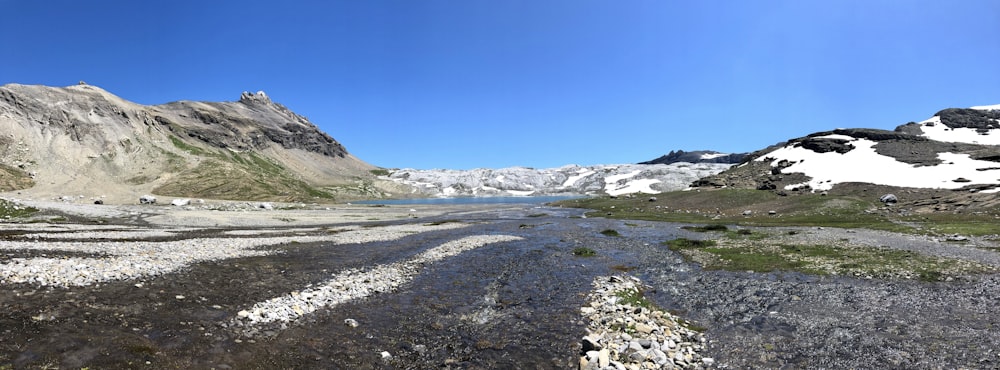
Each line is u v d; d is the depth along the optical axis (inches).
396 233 2278.5
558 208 5438.0
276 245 1654.8
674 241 1863.9
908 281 998.4
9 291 740.7
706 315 789.2
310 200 7770.7
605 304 845.2
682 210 3890.3
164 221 2723.9
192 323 668.1
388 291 959.6
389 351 610.2
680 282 1083.3
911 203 2957.7
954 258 1231.5
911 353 580.4
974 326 677.9
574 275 1179.3
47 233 1784.0
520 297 929.5
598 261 1413.6
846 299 868.0
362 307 821.2
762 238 1884.8
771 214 3157.0
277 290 922.7
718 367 555.2
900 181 3619.6
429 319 763.4
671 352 593.9
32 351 515.2
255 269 1146.0
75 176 6328.7
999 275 1021.2
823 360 569.0
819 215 2859.3
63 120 7342.5
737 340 652.1
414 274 1164.5
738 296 922.1
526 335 683.4
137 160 7677.2
